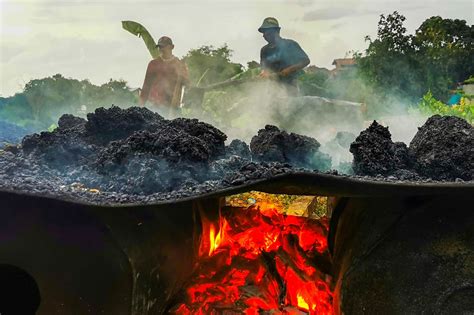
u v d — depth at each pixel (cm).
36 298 207
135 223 190
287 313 222
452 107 518
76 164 210
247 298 225
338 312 202
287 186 171
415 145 216
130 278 192
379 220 193
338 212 225
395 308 189
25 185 168
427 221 187
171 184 186
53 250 189
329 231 231
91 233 187
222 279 230
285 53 592
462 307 185
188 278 228
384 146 204
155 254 200
